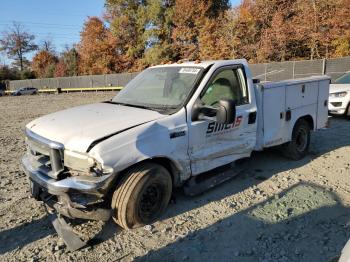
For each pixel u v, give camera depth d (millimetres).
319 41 30641
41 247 3912
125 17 49500
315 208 4641
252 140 5504
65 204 3893
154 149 4117
